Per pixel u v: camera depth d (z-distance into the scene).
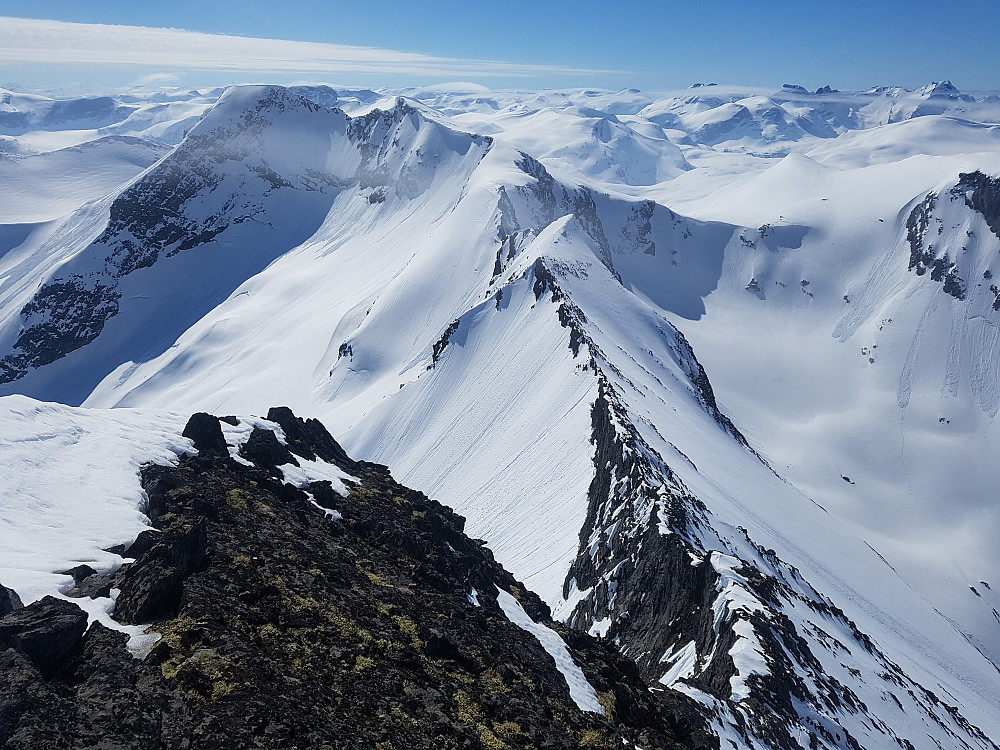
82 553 23.77
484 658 25.31
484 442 121.62
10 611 19.16
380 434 146.12
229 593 23.11
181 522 27.47
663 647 51.34
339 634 22.81
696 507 68.44
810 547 91.12
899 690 54.97
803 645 48.47
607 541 68.06
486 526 94.62
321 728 17.58
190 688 17.88
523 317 151.50
